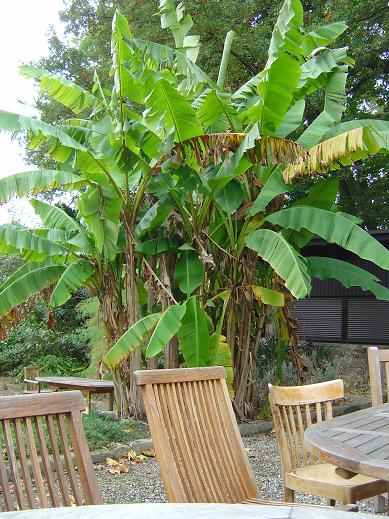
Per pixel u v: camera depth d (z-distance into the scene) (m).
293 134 13.83
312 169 6.70
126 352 6.80
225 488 2.87
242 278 7.64
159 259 7.78
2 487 1.98
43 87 7.25
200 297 7.57
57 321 14.19
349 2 13.03
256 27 14.18
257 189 7.74
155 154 7.32
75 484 2.17
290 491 3.38
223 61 8.67
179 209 7.62
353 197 16.98
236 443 3.02
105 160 7.18
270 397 3.49
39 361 13.09
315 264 8.30
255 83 7.76
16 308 7.98
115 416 7.71
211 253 7.82
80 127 7.52
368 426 2.87
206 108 7.05
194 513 1.54
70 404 2.21
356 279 8.16
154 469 5.84
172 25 8.70
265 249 6.73
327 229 6.86
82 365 13.70
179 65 7.14
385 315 13.05
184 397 2.92
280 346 8.36
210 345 7.14
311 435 2.66
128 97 7.09
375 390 3.97
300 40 6.36
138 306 7.79
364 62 14.72
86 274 7.86
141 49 7.11
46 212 8.53
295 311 14.31
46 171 7.01
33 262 8.52
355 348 13.16
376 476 2.13
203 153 6.66
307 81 7.61
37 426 2.15
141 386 2.75
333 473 3.48
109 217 7.38
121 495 4.97
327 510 1.60
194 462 2.81
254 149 6.54
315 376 10.14
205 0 13.95
